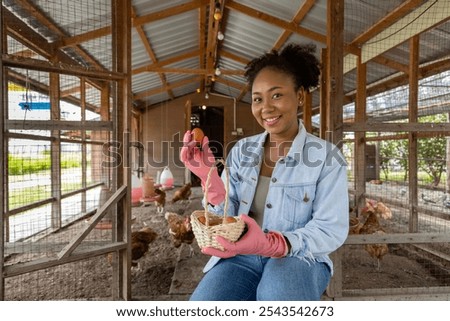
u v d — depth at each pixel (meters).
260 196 1.08
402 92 5.51
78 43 4.20
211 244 0.82
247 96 10.68
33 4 3.38
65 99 6.21
